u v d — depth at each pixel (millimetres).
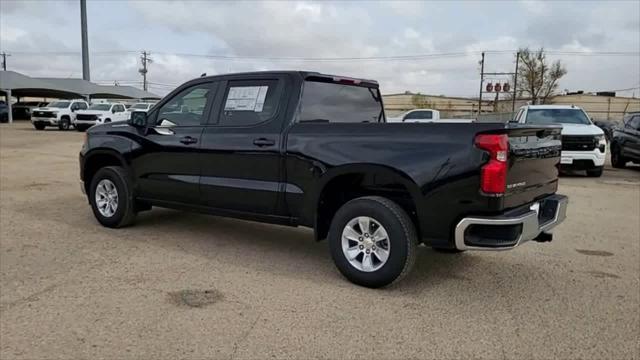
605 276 5145
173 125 6164
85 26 49219
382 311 4176
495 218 4172
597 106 64000
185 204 6098
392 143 4578
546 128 4832
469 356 3449
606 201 9633
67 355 3369
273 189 5270
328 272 5152
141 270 5109
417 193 4426
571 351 3531
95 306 4176
